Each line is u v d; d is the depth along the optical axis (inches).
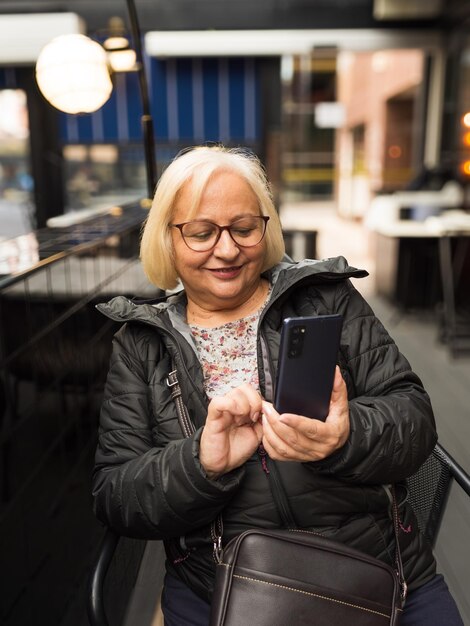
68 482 67.4
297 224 452.8
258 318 44.6
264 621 34.2
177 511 36.9
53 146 243.4
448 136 244.5
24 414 55.0
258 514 39.6
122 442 42.2
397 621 35.5
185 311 46.7
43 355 60.4
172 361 42.6
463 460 102.8
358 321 43.9
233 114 246.2
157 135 248.1
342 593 35.1
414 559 42.4
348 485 39.8
